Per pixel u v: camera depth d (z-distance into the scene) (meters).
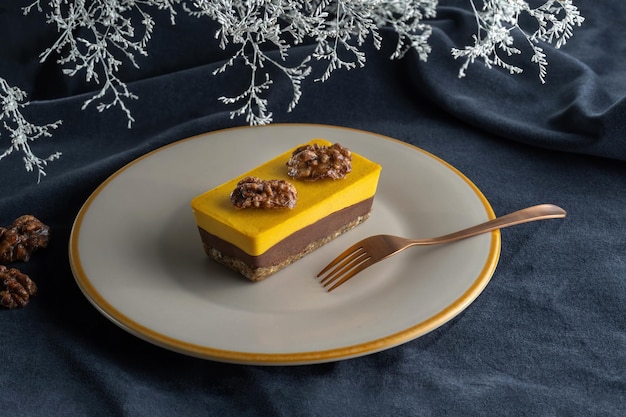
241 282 0.52
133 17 0.68
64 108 0.66
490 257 0.51
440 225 0.55
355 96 0.71
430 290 0.50
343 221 0.55
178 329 0.47
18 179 0.62
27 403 0.45
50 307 0.51
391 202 0.58
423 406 0.45
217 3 0.51
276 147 0.63
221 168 0.60
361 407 0.45
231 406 0.45
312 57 0.69
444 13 0.75
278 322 0.48
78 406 0.45
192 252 0.54
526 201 0.60
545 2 0.74
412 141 0.67
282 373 0.47
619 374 0.47
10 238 0.53
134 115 0.68
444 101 0.69
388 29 0.71
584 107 0.65
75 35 0.67
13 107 0.52
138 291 0.49
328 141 0.63
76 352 0.47
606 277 0.53
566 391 0.46
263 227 0.50
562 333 0.49
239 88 0.70
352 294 0.50
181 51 0.71
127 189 0.58
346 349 0.45
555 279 0.53
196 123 0.66
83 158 0.65
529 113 0.69
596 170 0.63
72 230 0.54
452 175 0.59
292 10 0.58
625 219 0.58
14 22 0.66
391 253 0.53
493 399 0.45
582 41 0.76
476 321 0.50
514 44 0.72
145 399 0.45
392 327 0.47
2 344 0.48
